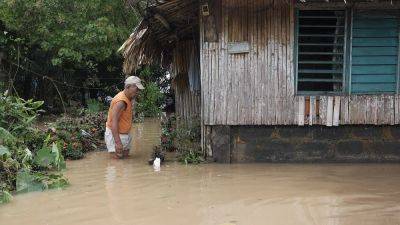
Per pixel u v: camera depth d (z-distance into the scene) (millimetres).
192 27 9641
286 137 8336
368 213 5496
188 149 8984
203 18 8156
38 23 15906
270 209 5691
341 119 8195
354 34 8211
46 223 5301
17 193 6531
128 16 17438
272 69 8180
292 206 5797
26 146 8336
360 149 8305
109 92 20750
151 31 9188
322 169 7859
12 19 15695
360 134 8305
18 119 8875
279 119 8203
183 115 11148
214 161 8383
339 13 8219
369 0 8070
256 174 7516
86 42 16141
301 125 8227
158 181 7117
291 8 8094
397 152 8305
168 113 18906
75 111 17359
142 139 11844
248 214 5520
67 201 6121
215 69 8203
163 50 11375
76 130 10438
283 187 6695
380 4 8117
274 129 8336
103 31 16172
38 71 17906
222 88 8227
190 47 10891
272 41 8148
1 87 15656
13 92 17109
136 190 6621
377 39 8234
